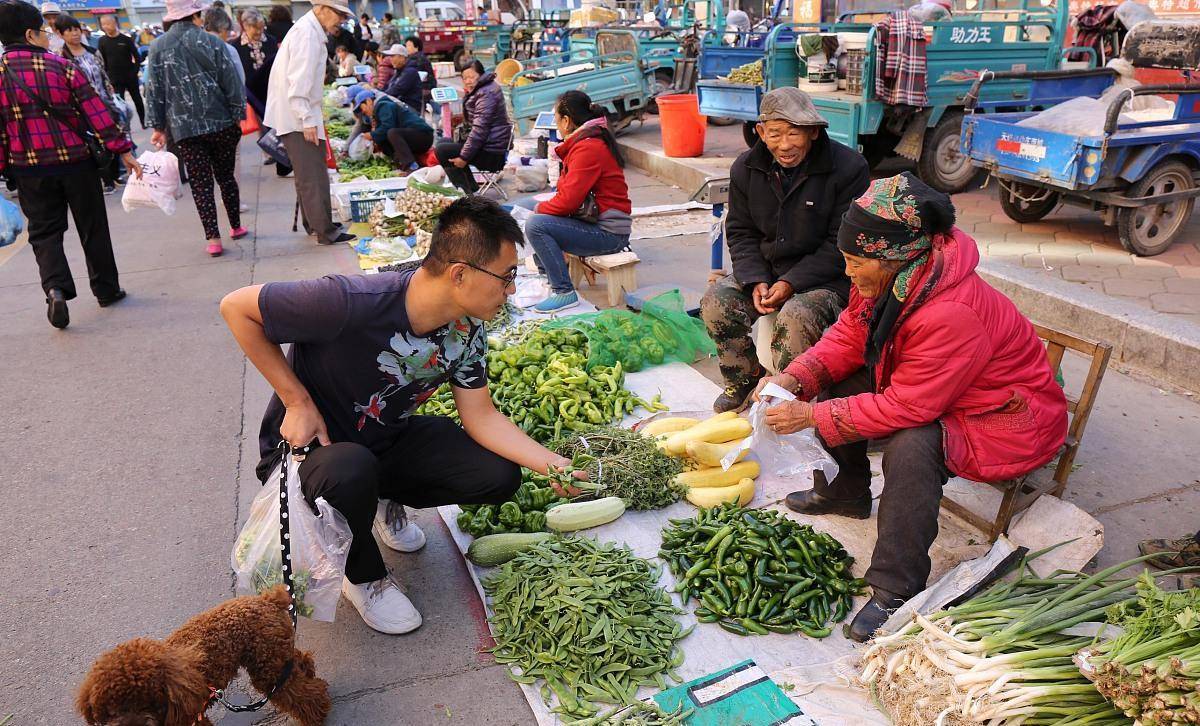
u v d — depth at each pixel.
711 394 4.53
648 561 3.11
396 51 12.16
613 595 2.74
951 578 2.68
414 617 2.84
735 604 2.84
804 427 2.80
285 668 2.26
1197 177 6.21
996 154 6.80
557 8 20.33
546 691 2.55
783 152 3.66
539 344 4.75
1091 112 6.38
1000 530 2.99
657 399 4.37
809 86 9.12
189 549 3.41
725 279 4.29
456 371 2.86
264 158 13.45
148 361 5.41
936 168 8.79
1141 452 3.77
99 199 6.12
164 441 4.34
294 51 7.27
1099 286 5.60
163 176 6.98
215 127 7.41
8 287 7.12
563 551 3.00
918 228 2.49
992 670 2.14
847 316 3.05
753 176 3.97
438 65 23.55
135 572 3.26
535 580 2.83
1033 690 2.07
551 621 2.65
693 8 14.26
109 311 6.36
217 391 4.94
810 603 2.81
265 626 2.18
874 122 8.20
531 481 3.50
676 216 8.48
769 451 3.00
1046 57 8.85
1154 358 4.47
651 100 14.01
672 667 2.59
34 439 4.39
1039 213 7.28
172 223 9.19
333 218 9.17
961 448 2.67
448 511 3.55
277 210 9.63
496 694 2.57
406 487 2.98
